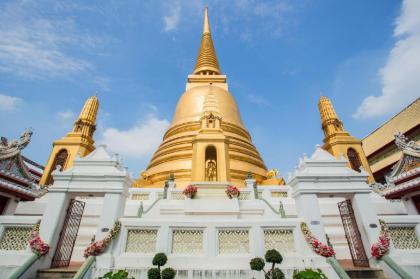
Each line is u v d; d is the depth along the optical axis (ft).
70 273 26.58
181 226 28.91
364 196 31.48
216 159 68.64
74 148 86.43
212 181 61.31
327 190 31.42
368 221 30.19
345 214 34.09
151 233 28.94
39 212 52.44
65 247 30.55
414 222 30.35
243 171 76.43
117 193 30.63
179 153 79.46
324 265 26.81
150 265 26.66
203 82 114.83
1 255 27.12
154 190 59.16
